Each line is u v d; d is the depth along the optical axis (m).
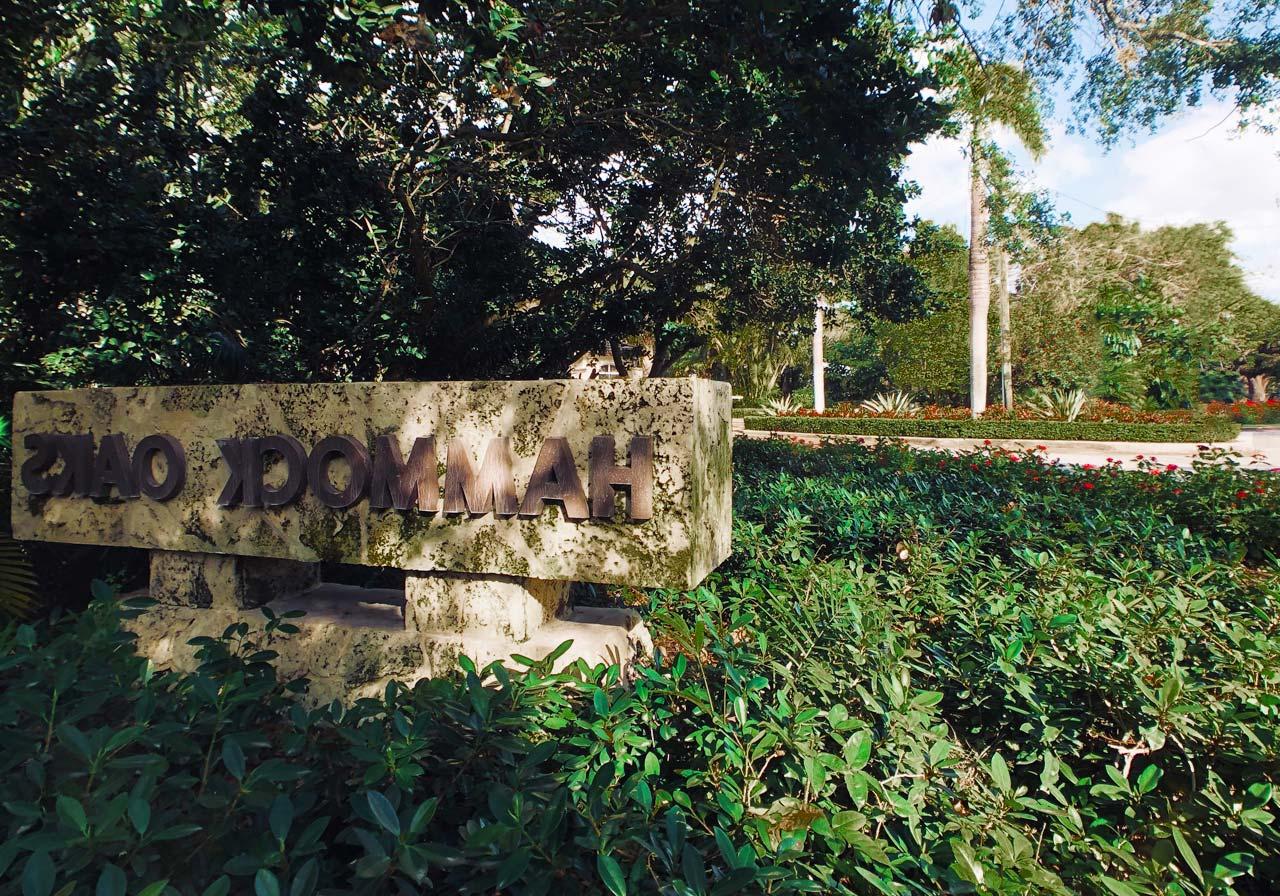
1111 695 2.27
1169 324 12.36
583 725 1.76
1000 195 7.89
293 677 2.81
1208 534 6.13
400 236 5.78
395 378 6.29
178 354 4.57
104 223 4.18
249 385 2.90
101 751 1.38
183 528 3.03
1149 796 1.94
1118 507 5.95
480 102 4.70
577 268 7.00
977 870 1.43
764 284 8.57
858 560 3.63
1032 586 3.43
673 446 2.38
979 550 3.74
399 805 1.39
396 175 5.20
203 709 1.81
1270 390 38.25
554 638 2.68
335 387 2.78
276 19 4.06
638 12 3.89
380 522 2.73
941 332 23.03
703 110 5.00
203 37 4.28
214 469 2.96
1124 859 1.61
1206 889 1.57
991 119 6.98
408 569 2.77
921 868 1.52
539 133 5.17
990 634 2.53
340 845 1.68
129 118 4.46
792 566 3.43
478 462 2.61
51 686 1.78
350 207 5.12
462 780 1.70
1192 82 6.02
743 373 25.88
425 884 1.36
